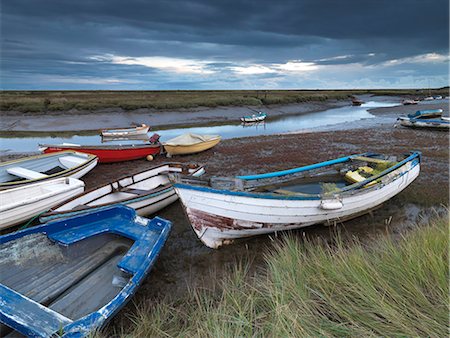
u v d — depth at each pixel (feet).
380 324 9.64
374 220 23.36
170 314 13.23
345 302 11.03
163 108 110.01
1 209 20.13
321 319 10.45
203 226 18.17
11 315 11.15
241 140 59.67
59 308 13.66
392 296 10.56
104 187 24.47
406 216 24.04
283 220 19.20
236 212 17.85
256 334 10.00
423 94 248.32
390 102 193.16
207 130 81.41
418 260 11.62
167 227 17.38
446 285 10.44
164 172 30.12
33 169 32.09
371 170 25.86
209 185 19.29
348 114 121.49
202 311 12.46
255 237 20.58
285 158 43.96
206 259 18.89
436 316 9.57
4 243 15.17
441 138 56.85
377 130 69.15
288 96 168.86
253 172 37.37
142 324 11.92
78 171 31.12
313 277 12.40
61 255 16.61
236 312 11.10
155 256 15.30
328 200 19.61
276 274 12.82
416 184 30.78
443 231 14.28
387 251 13.96
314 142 55.77
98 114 99.55
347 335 9.64
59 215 19.27
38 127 85.71
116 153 41.57
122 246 18.01
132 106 106.22
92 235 17.26
